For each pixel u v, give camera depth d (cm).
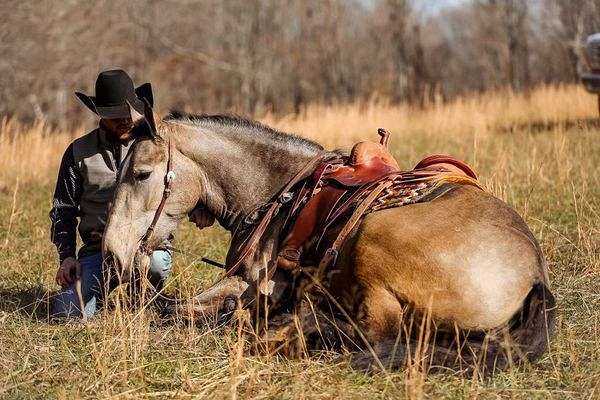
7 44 4378
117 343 874
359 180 879
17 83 4441
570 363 813
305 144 953
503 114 3167
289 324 860
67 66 4644
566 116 2861
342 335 831
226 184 948
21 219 1631
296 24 6562
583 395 748
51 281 1187
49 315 1020
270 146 948
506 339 752
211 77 6094
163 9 5788
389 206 827
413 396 718
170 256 1049
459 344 780
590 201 1458
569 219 1368
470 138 2500
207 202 957
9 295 1123
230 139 948
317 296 866
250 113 5772
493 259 771
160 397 780
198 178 944
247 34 6138
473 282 766
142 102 974
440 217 795
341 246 834
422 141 2641
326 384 779
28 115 4453
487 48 7575
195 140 938
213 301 933
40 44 4528
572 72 5759
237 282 930
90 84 4766
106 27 5091
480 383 763
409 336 780
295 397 756
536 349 773
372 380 779
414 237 786
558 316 925
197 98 6025
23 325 951
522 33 6419
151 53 5706
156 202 920
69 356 869
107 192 1032
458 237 779
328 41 6562
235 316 895
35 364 857
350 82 6606
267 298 899
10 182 2159
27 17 4453
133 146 927
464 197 817
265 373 804
